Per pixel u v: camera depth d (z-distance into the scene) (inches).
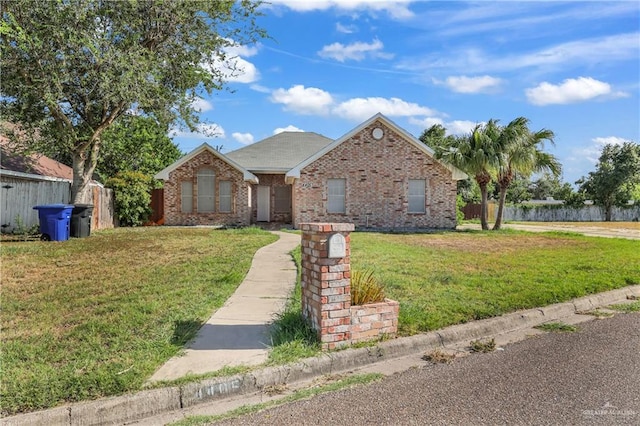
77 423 118.9
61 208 509.7
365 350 166.1
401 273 309.1
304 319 187.2
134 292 249.9
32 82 544.4
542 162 794.8
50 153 697.6
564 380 143.3
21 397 123.2
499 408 123.9
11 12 496.1
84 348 162.4
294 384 146.1
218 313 211.5
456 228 821.9
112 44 550.9
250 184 900.6
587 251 461.7
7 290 256.1
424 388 139.3
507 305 225.1
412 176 815.7
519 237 645.9
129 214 810.2
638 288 286.7
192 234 601.3
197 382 134.6
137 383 132.4
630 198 1581.0
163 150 1200.8
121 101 587.8
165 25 601.3
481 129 787.4
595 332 199.5
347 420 118.2
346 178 806.5
